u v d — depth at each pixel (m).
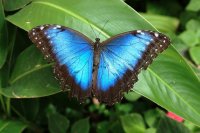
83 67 0.49
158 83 0.51
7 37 0.53
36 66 0.53
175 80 0.51
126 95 0.63
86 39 0.49
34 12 0.52
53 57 0.48
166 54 0.51
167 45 0.47
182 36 0.67
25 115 0.62
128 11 0.51
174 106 0.50
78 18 0.51
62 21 0.51
